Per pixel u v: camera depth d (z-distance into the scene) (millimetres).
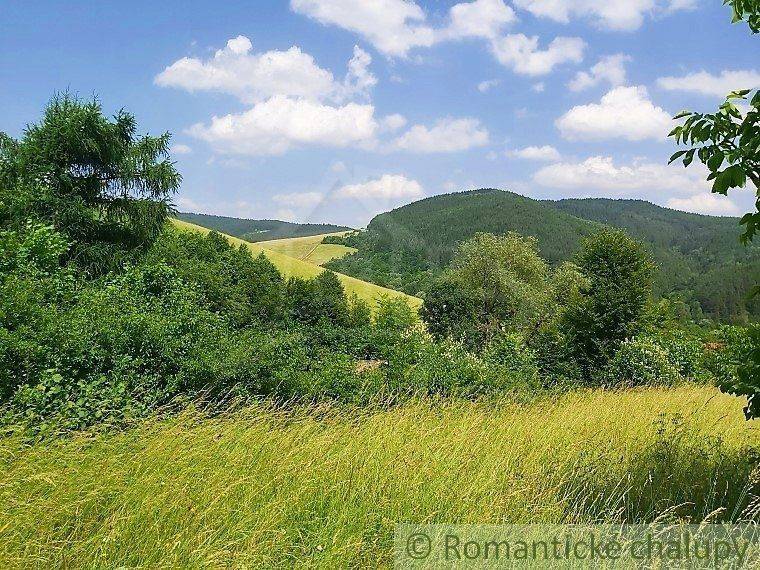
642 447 6246
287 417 7207
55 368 6867
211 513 3779
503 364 14102
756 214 4133
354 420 7328
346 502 4227
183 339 8492
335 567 3506
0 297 7426
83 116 16969
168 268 10867
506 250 29938
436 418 7828
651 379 17531
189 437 5250
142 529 3604
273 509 3922
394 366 11398
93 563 3252
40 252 10000
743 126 4051
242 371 8680
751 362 4605
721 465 5527
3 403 6297
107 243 17297
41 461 4312
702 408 8922
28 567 3188
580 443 6094
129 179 18219
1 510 3439
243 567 3250
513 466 5293
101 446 4812
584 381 17453
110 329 7734
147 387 7594
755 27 4281
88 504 3775
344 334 12742
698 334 21438
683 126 4168
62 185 16781
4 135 16609
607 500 4336
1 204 14859
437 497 4426
